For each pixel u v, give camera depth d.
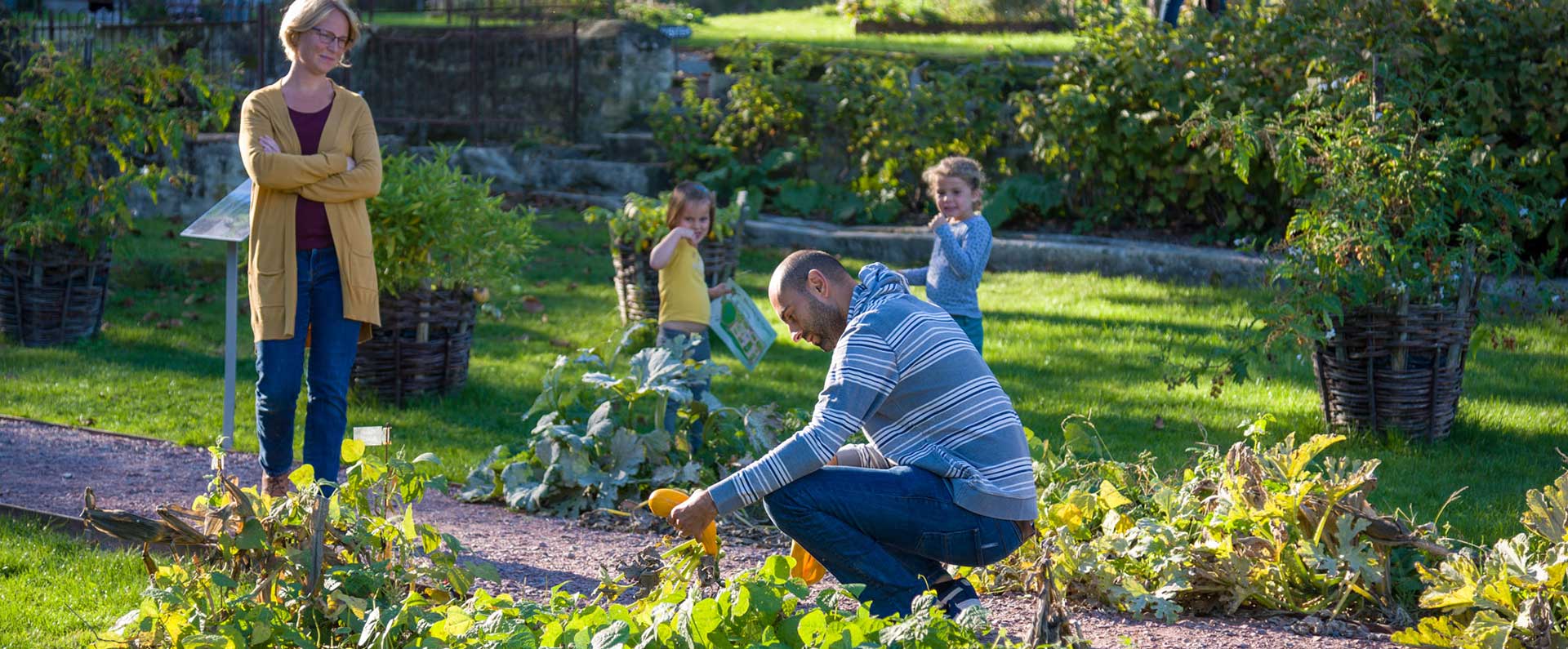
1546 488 3.74
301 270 4.62
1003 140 12.98
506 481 5.32
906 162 12.80
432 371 6.98
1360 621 3.77
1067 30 18.00
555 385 5.53
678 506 3.06
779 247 12.23
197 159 13.03
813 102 13.62
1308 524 3.96
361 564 3.27
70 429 6.34
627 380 5.39
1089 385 7.28
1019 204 12.33
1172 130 11.08
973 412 3.09
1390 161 5.93
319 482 3.23
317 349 4.69
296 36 4.60
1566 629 3.46
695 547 3.36
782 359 8.08
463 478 5.62
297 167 4.46
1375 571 3.79
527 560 4.45
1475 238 6.09
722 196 13.35
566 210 13.61
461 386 7.18
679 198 6.10
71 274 8.36
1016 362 7.84
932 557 3.13
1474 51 9.52
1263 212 11.16
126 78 8.55
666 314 6.11
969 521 3.07
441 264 6.87
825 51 14.90
